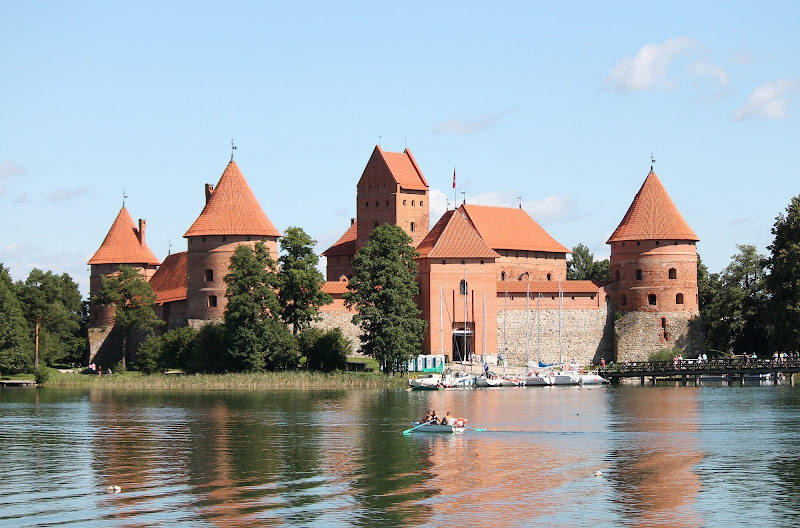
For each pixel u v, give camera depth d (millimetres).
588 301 168125
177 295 167875
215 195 162250
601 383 147500
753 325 172875
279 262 152125
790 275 147875
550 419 98250
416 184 177375
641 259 167375
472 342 160125
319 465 72062
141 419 99188
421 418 98812
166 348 152500
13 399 122375
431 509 59188
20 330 153875
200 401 117938
